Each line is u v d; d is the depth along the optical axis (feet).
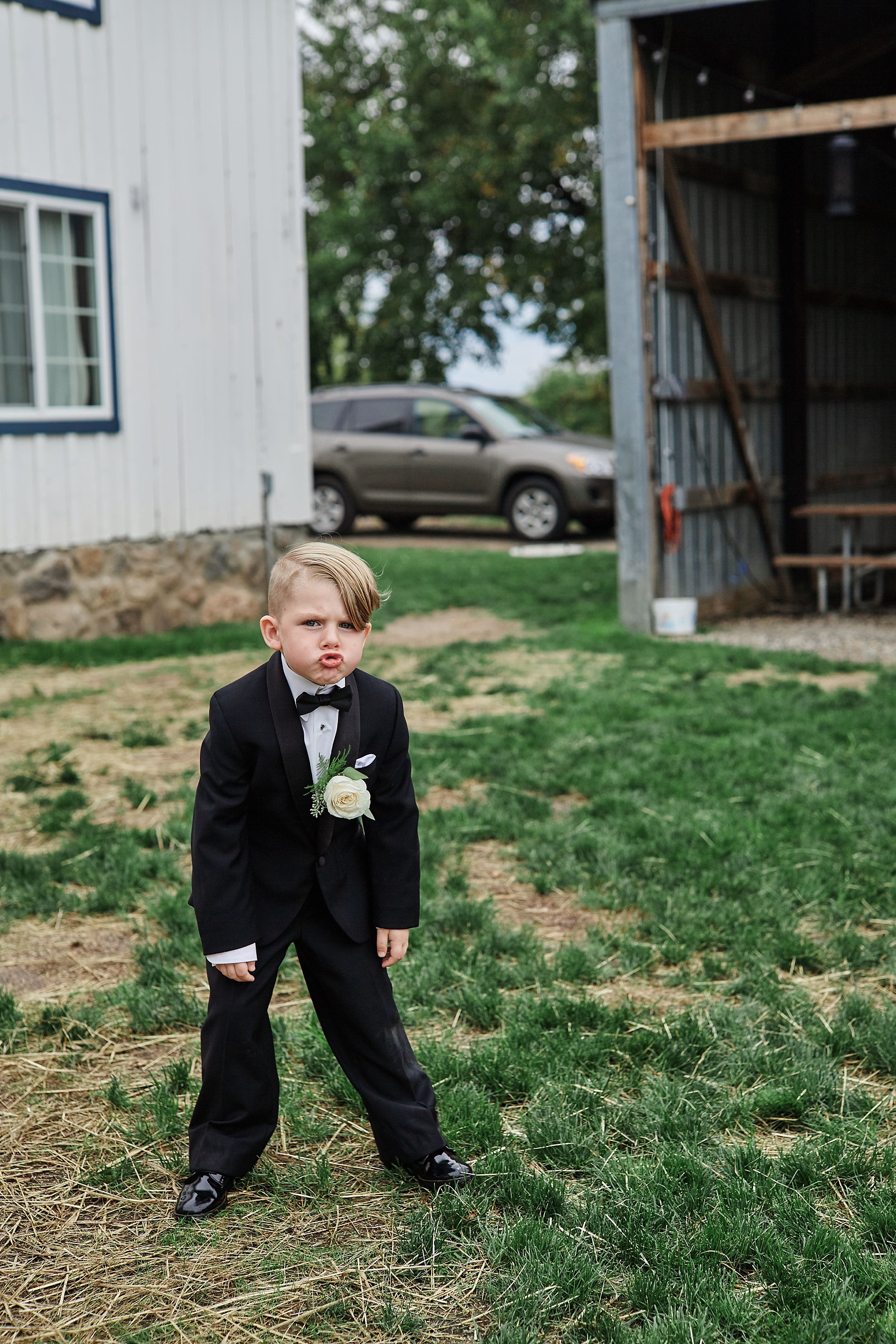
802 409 38.04
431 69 80.59
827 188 38.75
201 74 32.40
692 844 15.34
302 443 36.22
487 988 11.51
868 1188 8.35
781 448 38.29
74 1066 10.32
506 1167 8.56
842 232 41.01
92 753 20.45
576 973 11.89
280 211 34.81
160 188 31.68
